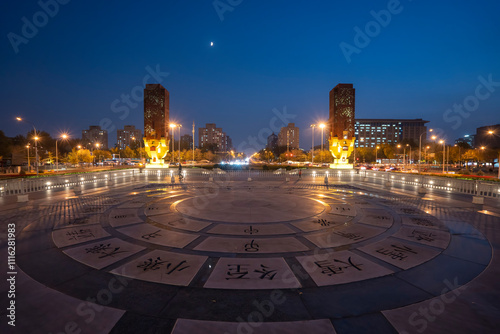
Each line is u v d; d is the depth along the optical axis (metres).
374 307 4.70
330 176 36.59
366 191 20.02
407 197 16.89
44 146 76.94
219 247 7.60
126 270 6.11
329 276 5.86
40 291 5.16
